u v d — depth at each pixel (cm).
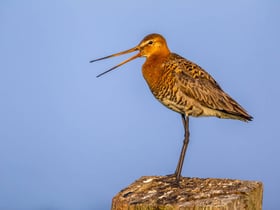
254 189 1082
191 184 1138
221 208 938
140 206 960
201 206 939
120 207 976
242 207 1021
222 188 1091
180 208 942
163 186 1132
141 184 1146
